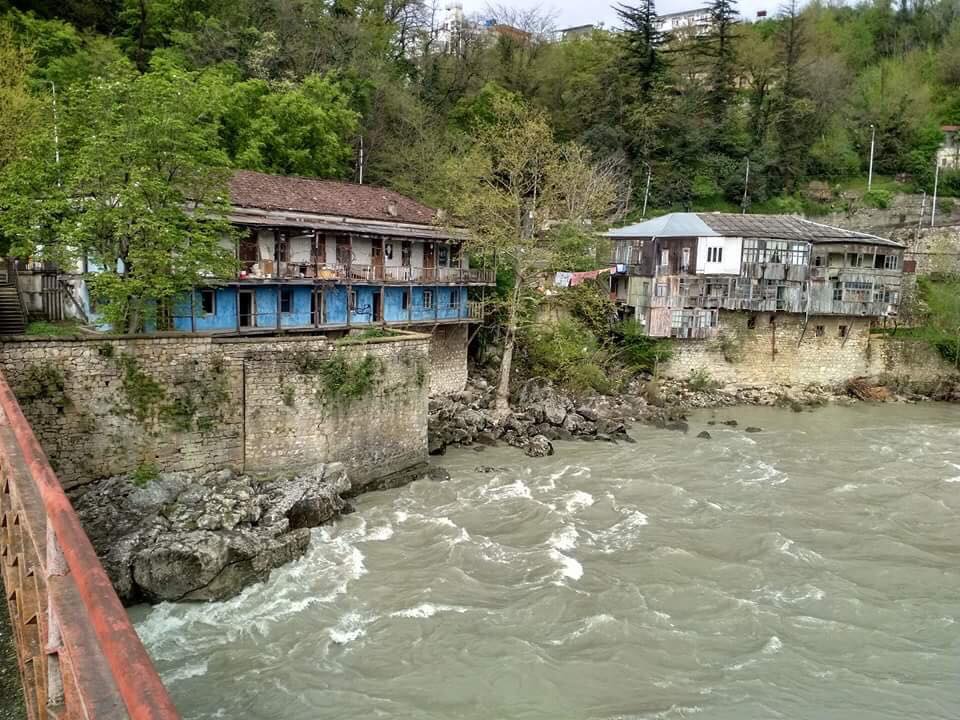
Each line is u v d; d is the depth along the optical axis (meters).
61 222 21.30
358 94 49.12
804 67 72.69
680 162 65.38
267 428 23.22
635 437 34.50
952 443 35.47
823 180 71.00
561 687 14.52
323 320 31.78
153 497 20.38
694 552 20.97
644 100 63.47
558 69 66.12
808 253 46.88
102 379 20.06
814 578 19.61
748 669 15.41
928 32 88.12
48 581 4.06
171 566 16.88
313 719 13.43
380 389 26.12
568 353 40.19
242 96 39.22
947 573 20.23
